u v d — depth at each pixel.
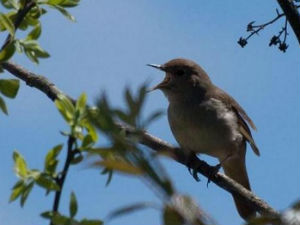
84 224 4.61
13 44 6.45
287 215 3.13
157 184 3.02
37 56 6.54
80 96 5.12
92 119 3.26
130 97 3.22
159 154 3.16
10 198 4.95
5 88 6.14
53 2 7.16
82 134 4.95
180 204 3.06
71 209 4.65
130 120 3.20
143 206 3.01
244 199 10.88
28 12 7.25
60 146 5.05
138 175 3.06
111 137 3.20
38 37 6.62
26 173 4.98
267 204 10.50
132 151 3.17
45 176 4.92
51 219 4.58
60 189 4.80
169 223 3.01
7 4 6.98
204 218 3.11
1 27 6.90
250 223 3.39
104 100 3.23
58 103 5.09
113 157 3.55
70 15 7.21
